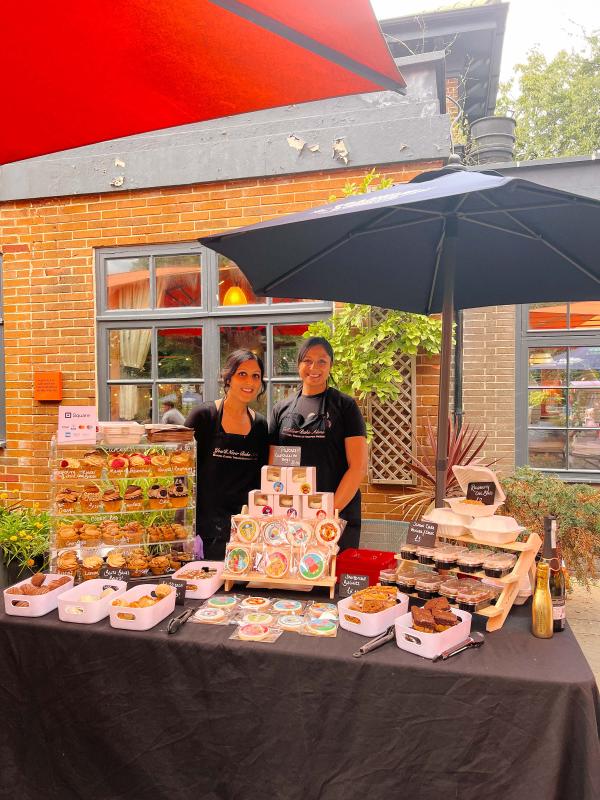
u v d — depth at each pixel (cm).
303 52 151
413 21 696
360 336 468
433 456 450
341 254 276
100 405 550
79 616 202
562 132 1847
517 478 423
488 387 597
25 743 203
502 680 163
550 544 194
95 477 239
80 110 189
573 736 159
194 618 204
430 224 267
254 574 227
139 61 167
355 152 482
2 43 163
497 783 163
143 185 525
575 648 182
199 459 297
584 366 588
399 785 171
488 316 595
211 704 186
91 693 197
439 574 217
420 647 176
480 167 546
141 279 543
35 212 554
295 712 179
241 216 511
